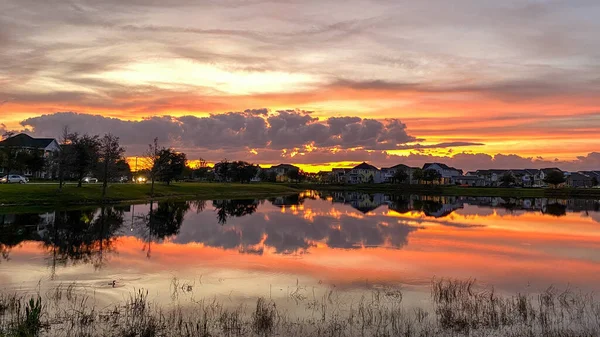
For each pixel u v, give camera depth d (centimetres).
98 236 3662
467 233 4169
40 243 3262
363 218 5500
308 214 6009
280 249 3164
